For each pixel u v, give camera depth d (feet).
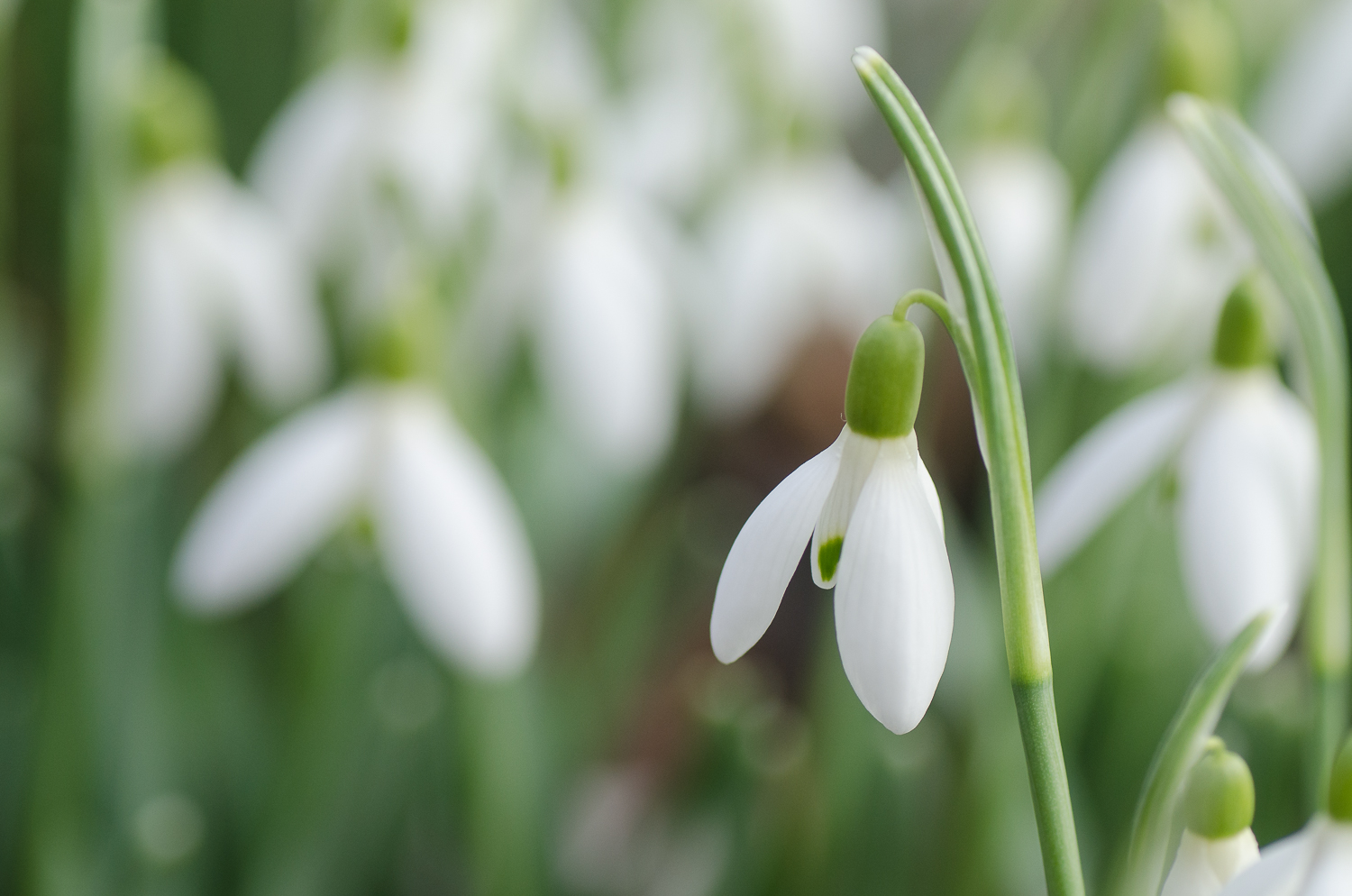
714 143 2.41
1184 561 1.31
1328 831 1.07
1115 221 1.69
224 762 2.29
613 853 2.43
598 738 2.50
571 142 1.95
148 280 1.86
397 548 1.62
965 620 2.00
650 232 2.17
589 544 2.46
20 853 2.00
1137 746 2.20
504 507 1.71
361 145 1.92
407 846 2.34
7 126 2.58
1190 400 1.32
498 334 1.98
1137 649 2.20
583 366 1.93
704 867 2.11
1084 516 1.32
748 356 2.31
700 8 2.43
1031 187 2.00
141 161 1.88
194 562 1.61
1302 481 1.30
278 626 2.53
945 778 2.19
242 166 2.84
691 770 2.20
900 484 1.07
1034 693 1.05
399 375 1.65
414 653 2.37
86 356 1.81
